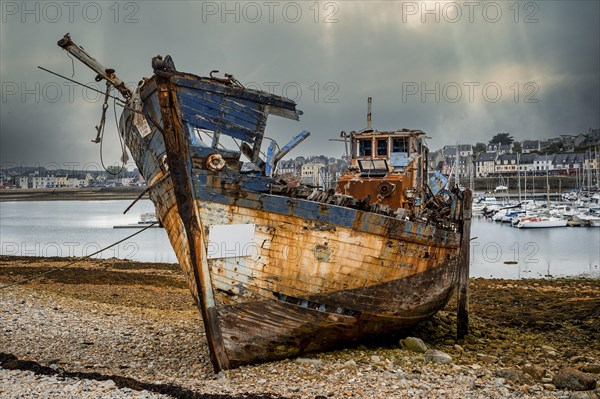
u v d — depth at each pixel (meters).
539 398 9.30
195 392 9.16
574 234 64.31
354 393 9.23
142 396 8.99
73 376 10.11
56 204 160.75
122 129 12.70
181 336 13.58
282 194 10.42
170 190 10.75
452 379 10.17
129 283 24.28
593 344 13.85
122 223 83.50
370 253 11.05
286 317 10.72
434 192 16.39
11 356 11.35
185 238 10.63
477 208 98.31
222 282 10.27
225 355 10.46
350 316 11.28
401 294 12.01
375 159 13.91
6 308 16.09
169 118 10.05
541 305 20.14
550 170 148.88
